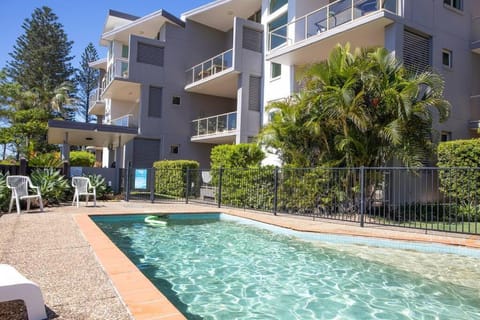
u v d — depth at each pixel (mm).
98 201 13086
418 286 4652
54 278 3641
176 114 20484
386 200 10328
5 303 3086
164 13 19844
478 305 4020
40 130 27859
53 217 8016
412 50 11617
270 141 11086
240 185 11977
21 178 9227
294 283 4746
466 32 13242
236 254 6270
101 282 3527
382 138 9555
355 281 4848
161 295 3158
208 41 21844
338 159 10312
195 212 10289
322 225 8195
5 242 5324
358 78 9500
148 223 9383
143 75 19562
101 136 16516
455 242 6238
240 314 3686
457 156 9875
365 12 11812
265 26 17984
